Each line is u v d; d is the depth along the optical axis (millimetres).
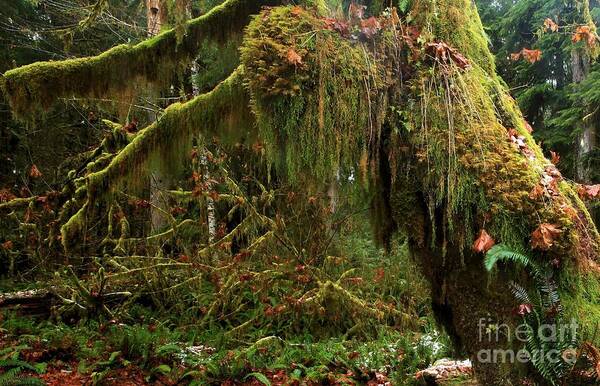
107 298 6434
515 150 2689
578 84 8062
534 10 9391
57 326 5473
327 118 2746
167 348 4398
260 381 4117
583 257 2531
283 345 5328
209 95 3273
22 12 9188
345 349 5113
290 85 2732
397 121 2830
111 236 7773
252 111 2824
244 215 9258
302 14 2891
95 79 3299
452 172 2633
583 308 2535
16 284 7520
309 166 2857
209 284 7133
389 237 3219
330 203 6961
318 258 7465
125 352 4363
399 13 3143
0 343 4398
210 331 6012
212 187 7785
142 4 5707
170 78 3555
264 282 6375
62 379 3789
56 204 6754
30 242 7402
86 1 8375
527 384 2561
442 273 2869
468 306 2727
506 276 2596
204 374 4000
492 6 11703
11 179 9609
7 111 8789
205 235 7441
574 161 8641
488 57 3154
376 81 2820
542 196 2568
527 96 9234
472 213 2631
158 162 3498
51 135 9828
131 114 7727
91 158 6262
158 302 6664
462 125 2719
